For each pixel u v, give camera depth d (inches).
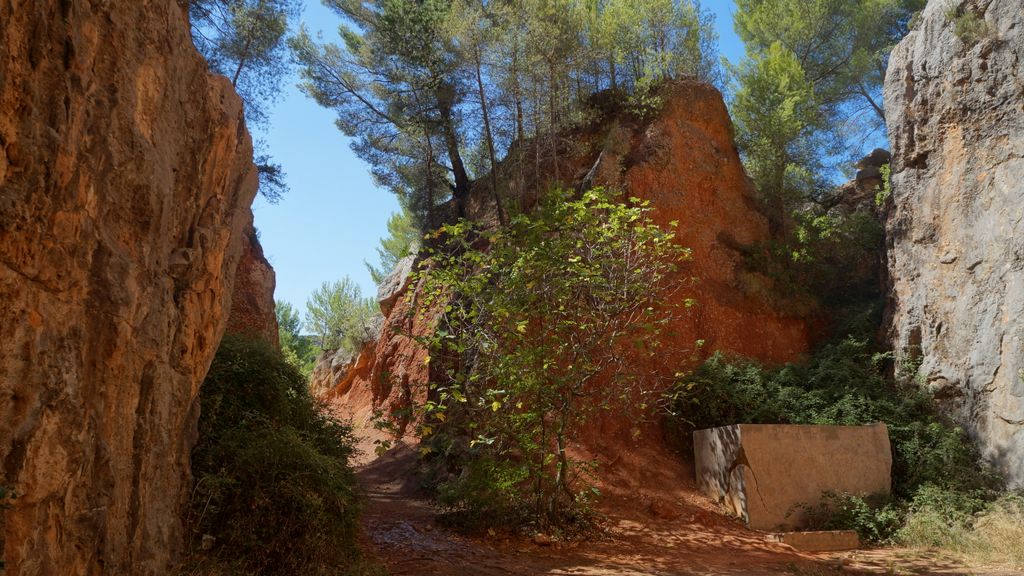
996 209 560.4
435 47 808.3
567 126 797.9
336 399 991.6
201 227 280.2
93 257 192.7
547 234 518.0
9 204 155.1
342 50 890.1
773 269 735.7
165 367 244.5
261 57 705.0
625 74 828.0
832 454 527.5
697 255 721.0
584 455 590.2
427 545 423.8
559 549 435.8
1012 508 469.4
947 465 527.8
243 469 304.8
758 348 698.2
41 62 169.5
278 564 295.1
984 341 552.1
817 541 460.4
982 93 584.4
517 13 743.1
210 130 289.3
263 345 404.8
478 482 460.4
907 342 626.2
